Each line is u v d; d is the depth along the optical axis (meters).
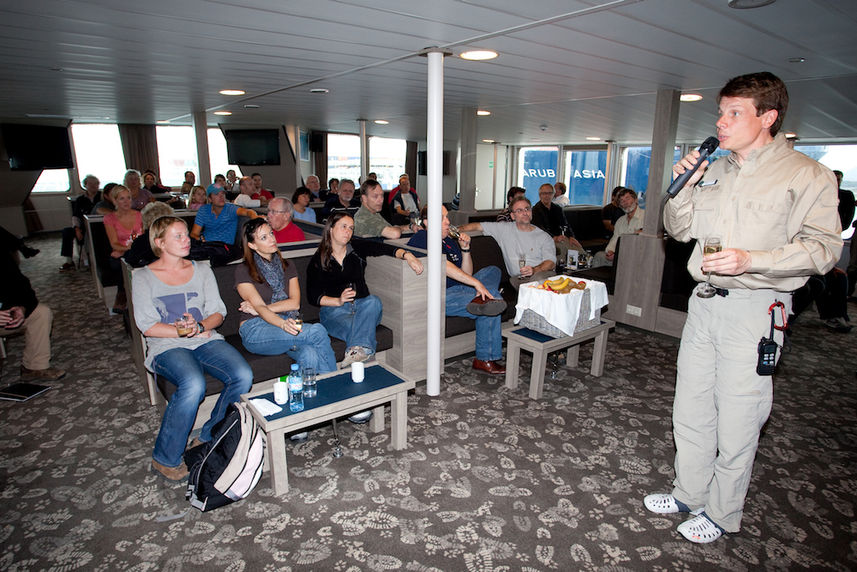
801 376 3.62
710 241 1.60
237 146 10.25
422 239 3.51
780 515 2.10
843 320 4.68
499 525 2.00
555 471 2.37
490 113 6.83
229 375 2.37
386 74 3.87
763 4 2.00
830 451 2.61
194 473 2.02
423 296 3.14
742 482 1.83
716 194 1.72
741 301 1.67
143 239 3.01
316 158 11.51
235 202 6.99
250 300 2.64
